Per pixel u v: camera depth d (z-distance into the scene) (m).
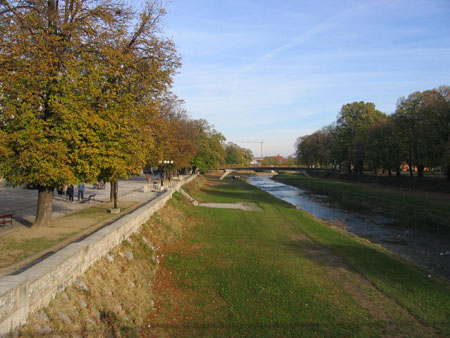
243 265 15.42
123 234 13.62
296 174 117.81
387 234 26.86
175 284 13.08
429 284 13.88
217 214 29.58
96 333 7.82
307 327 10.05
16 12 10.86
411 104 51.94
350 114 77.25
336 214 36.72
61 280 7.88
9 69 10.64
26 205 21.86
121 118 13.33
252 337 9.39
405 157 54.59
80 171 12.36
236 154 160.00
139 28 15.38
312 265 15.89
